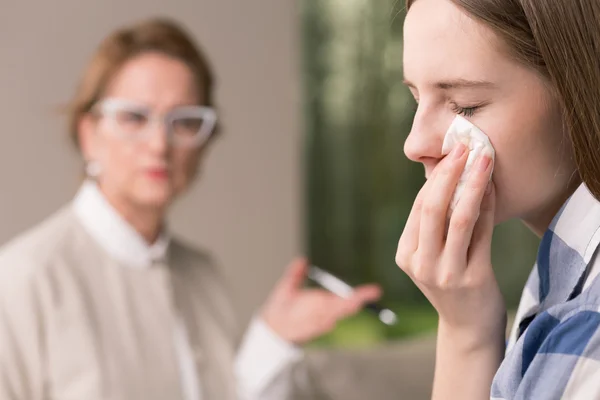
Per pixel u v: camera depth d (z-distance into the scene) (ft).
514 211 2.12
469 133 2.04
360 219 11.25
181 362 5.82
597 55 1.90
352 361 7.54
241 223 10.48
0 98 9.49
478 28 1.97
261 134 10.57
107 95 5.72
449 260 2.17
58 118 9.60
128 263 5.65
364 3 11.12
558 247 2.06
